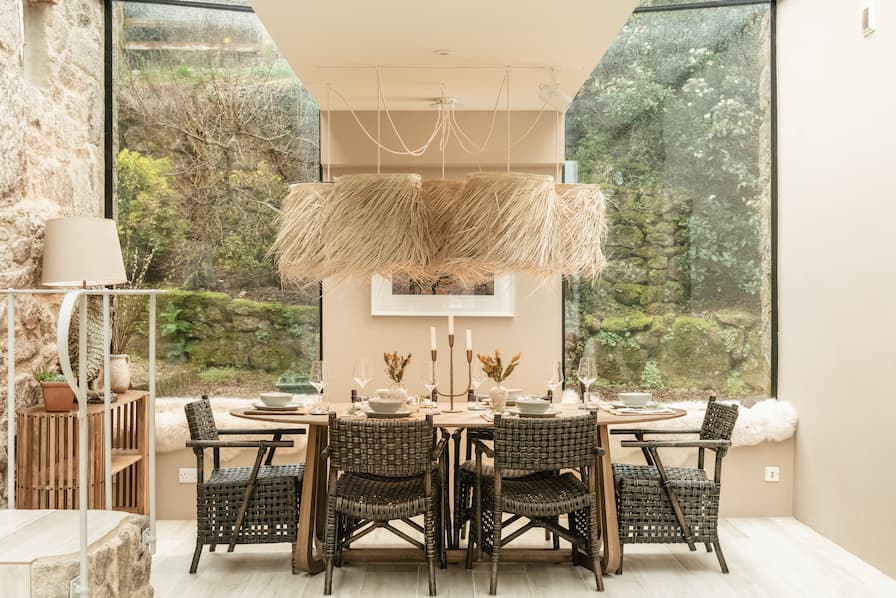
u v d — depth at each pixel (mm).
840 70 4562
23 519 2621
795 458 5203
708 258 5578
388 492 3963
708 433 4398
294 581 4020
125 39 5504
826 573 4133
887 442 4086
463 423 4004
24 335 4090
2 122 3830
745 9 5543
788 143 5285
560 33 3830
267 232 5598
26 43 4398
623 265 5633
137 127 5512
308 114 5613
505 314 5477
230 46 5582
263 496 4137
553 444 3826
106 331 2584
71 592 2250
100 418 3936
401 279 5477
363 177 3992
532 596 3814
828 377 4730
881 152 4129
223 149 5582
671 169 5613
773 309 5473
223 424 5188
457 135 5410
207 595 3811
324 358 5496
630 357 5613
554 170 5555
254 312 5582
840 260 4578
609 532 4094
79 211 4914
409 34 3846
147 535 2729
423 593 3852
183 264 5547
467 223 3996
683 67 5609
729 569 4203
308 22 3686
